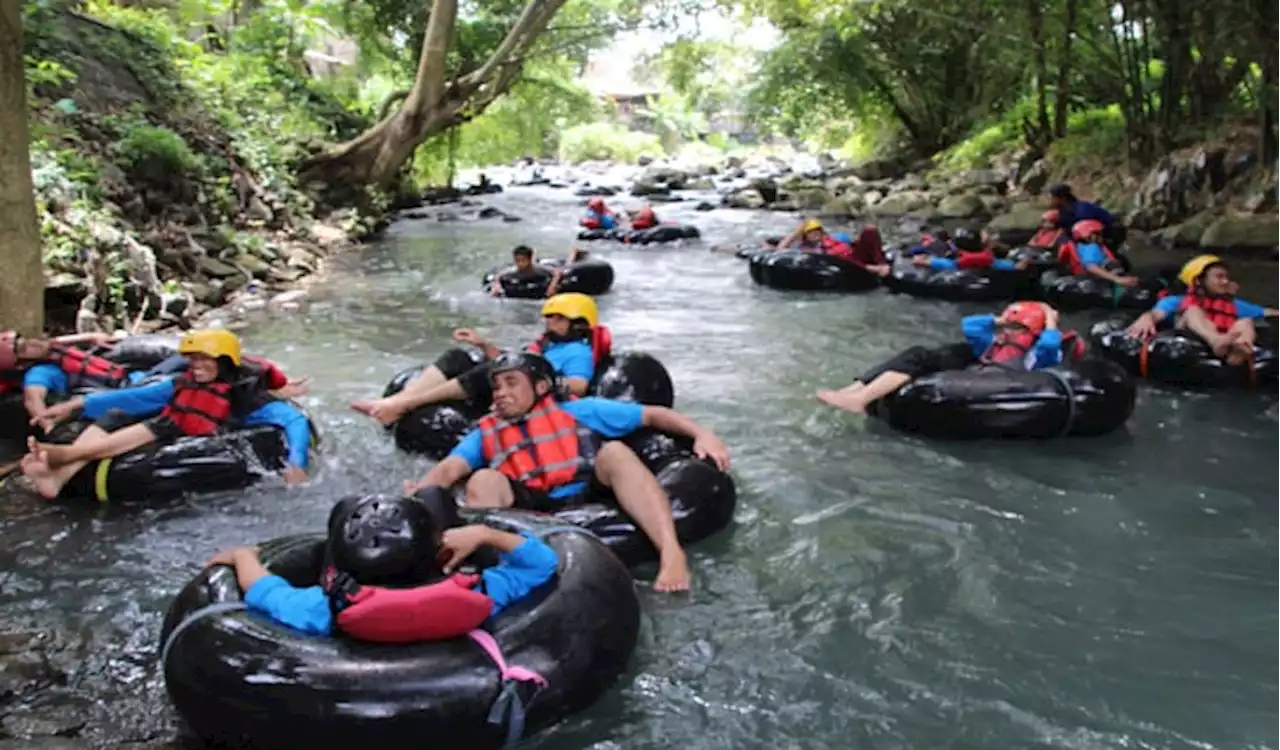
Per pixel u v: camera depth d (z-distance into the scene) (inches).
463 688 123.3
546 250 590.6
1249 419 262.5
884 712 141.0
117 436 210.2
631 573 178.7
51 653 152.9
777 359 329.1
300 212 613.6
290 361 323.6
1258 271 489.1
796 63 1007.0
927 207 772.0
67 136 437.4
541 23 706.2
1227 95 655.8
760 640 158.7
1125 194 685.9
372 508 129.7
